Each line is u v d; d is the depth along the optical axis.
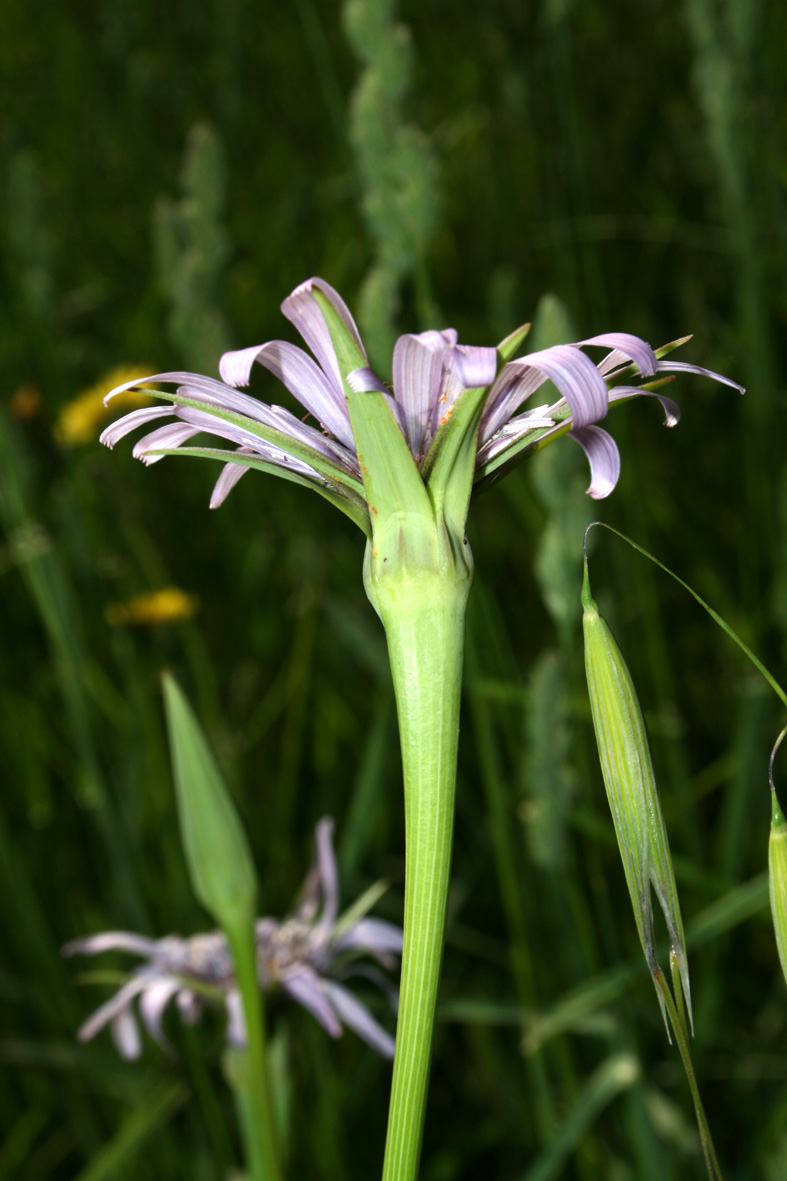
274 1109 0.38
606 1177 0.52
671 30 0.97
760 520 0.67
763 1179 0.49
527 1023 0.47
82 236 1.11
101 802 0.55
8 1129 0.58
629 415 0.77
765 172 0.65
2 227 0.94
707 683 0.68
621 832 0.31
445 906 0.31
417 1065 0.31
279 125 1.17
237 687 0.68
